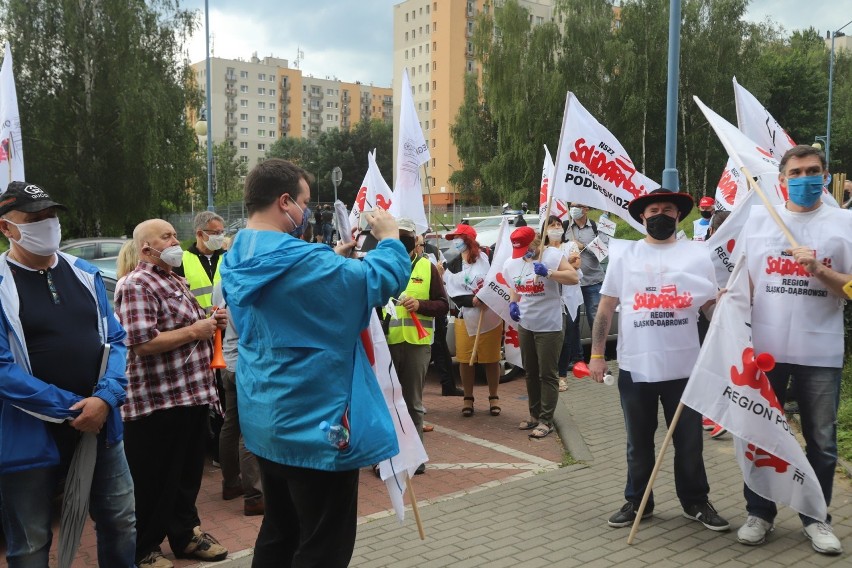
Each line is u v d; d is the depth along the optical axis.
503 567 4.13
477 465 6.07
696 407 4.26
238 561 4.32
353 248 3.30
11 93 5.67
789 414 6.70
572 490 5.40
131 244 4.64
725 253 5.15
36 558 3.21
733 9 41.22
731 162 7.29
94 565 4.32
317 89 142.62
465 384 7.65
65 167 30.91
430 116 96.50
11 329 3.12
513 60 43.84
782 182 4.30
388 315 6.27
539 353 6.84
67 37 29.89
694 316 4.57
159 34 32.09
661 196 4.54
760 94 41.94
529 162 42.69
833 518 4.59
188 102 33.06
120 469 3.49
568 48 43.34
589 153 6.60
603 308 4.73
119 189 31.19
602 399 8.25
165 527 4.23
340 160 90.62
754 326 4.38
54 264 3.36
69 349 3.25
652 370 4.52
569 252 8.42
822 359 4.20
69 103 30.44
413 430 3.70
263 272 2.71
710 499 5.07
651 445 4.68
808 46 76.56
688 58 41.00
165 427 4.13
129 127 30.06
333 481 2.80
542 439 6.80
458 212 50.66
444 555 4.32
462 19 92.75
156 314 4.11
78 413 3.18
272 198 2.89
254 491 5.04
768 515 4.35
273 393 2.78
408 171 7.59
